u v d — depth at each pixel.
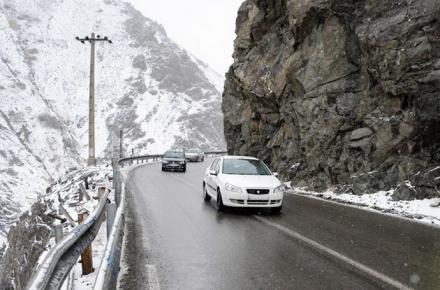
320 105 17.83
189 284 5.77
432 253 7.37
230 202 11.56
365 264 6.69
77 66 192.75
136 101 169.88
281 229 9.52
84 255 6.05
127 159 38.72
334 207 12.94
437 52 13.41
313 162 17.73
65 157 139.12
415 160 13.62
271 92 22.88
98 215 6.05
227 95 32.09
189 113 157.62
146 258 7.09
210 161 51.53
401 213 11.52
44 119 146.75
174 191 17.47
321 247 7.82
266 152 24.44
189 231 9.31
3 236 46.84
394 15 14.97
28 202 101.44
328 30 18.33
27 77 172.88
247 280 5.93
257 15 26.47
